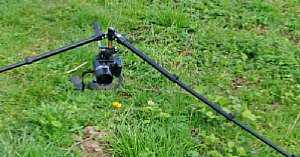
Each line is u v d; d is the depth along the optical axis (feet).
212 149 7.29
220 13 11.05
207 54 9.53
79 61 8.98
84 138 7.32
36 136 7.18
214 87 8.70
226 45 9.86
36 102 7.95
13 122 7.43
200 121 7.73
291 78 9.05
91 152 7.10
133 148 6.96
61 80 8.44
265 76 9.13
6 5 10.52
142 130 7.32
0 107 7.77
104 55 6.89
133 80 8.63
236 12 11.21
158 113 7.69
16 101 7.93
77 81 7.50
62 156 6.91
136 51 6.73
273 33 10.49
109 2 11.00
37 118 7.43
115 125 7.50
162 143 7.14
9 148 6.79
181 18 10.48
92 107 7.91
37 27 10.06
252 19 10.93
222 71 9.17
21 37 9.70
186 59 9.37
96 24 7.22
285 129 7.76
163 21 10.46
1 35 9.69
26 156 6.71
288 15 11.21
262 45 9.86
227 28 10.61
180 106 7.93
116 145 7.11
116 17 10.45
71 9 10.70
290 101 8.48
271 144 6.74
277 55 9.66
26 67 8.68
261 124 7.88
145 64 9.03
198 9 11.19
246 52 9.78
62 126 7.39
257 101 8.46
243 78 9.09
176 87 8.35
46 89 8.16
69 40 9.70
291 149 7.37
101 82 6.86
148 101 7.93
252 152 7.22
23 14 10.41
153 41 9.96
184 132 7.37
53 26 10.15
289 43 10.09
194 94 6.91
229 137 7.50
